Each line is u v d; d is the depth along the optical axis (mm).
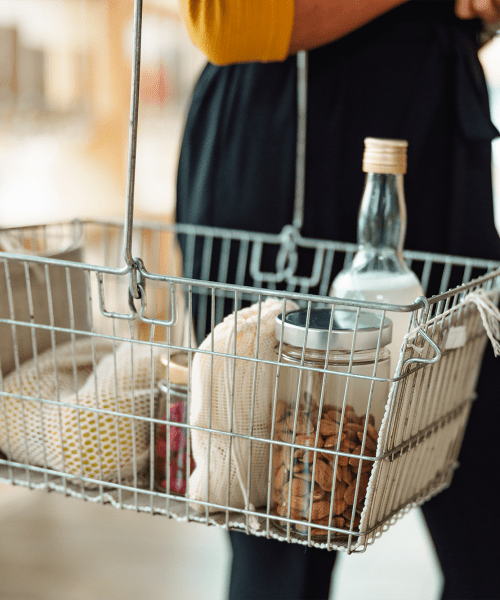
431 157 864
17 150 2332
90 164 2529
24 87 2324
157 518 1612
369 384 557
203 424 594
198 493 607
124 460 662
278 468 591
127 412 659
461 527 917
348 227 926
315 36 729
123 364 695
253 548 906
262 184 939
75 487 665
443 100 850
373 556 1489
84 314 832
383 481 542
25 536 1499
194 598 1296
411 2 846
